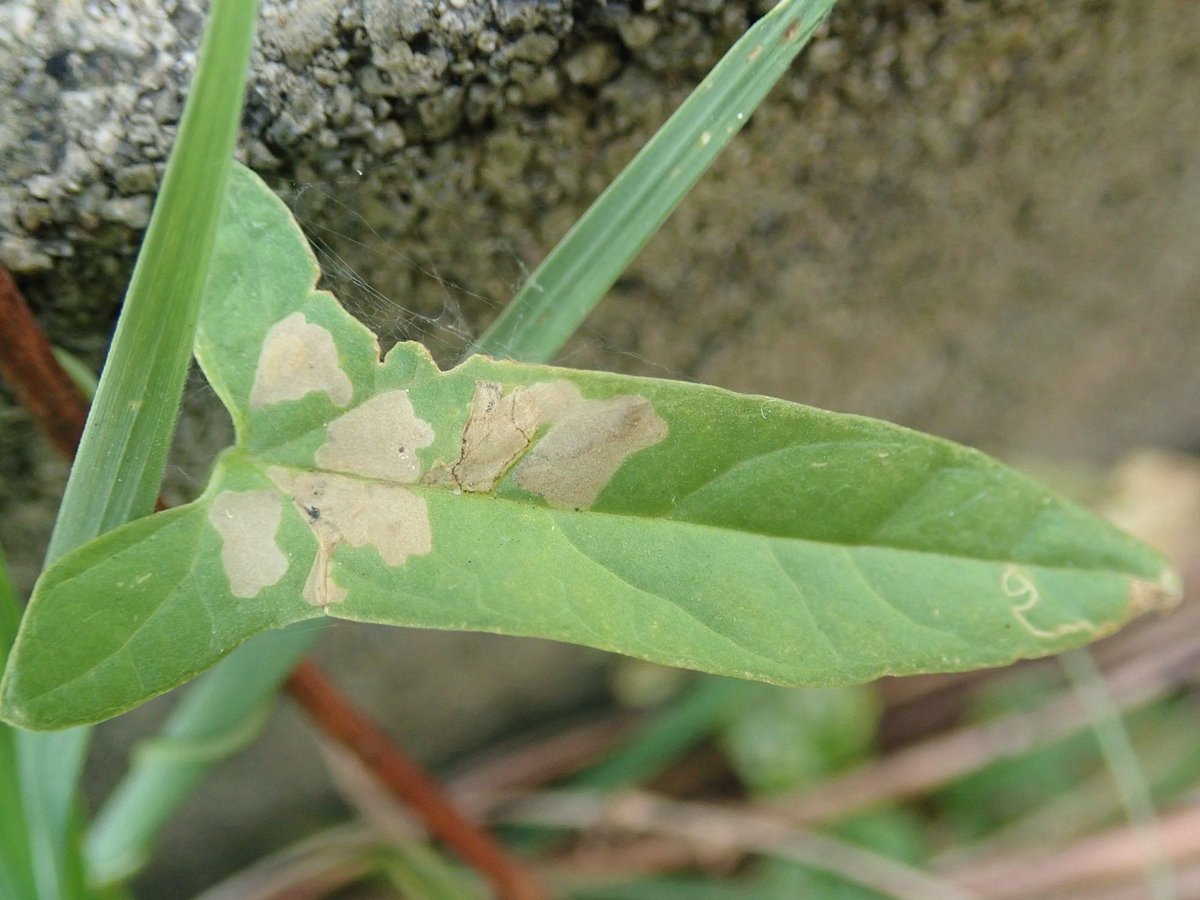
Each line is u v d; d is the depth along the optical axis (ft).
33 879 0.34
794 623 0.27
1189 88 0.42
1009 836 0.62
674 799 0.66
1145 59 0.40
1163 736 0.66
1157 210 0.50
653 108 0.34
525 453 0.27
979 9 0.35
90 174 0.31
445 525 0.27
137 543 0.26
